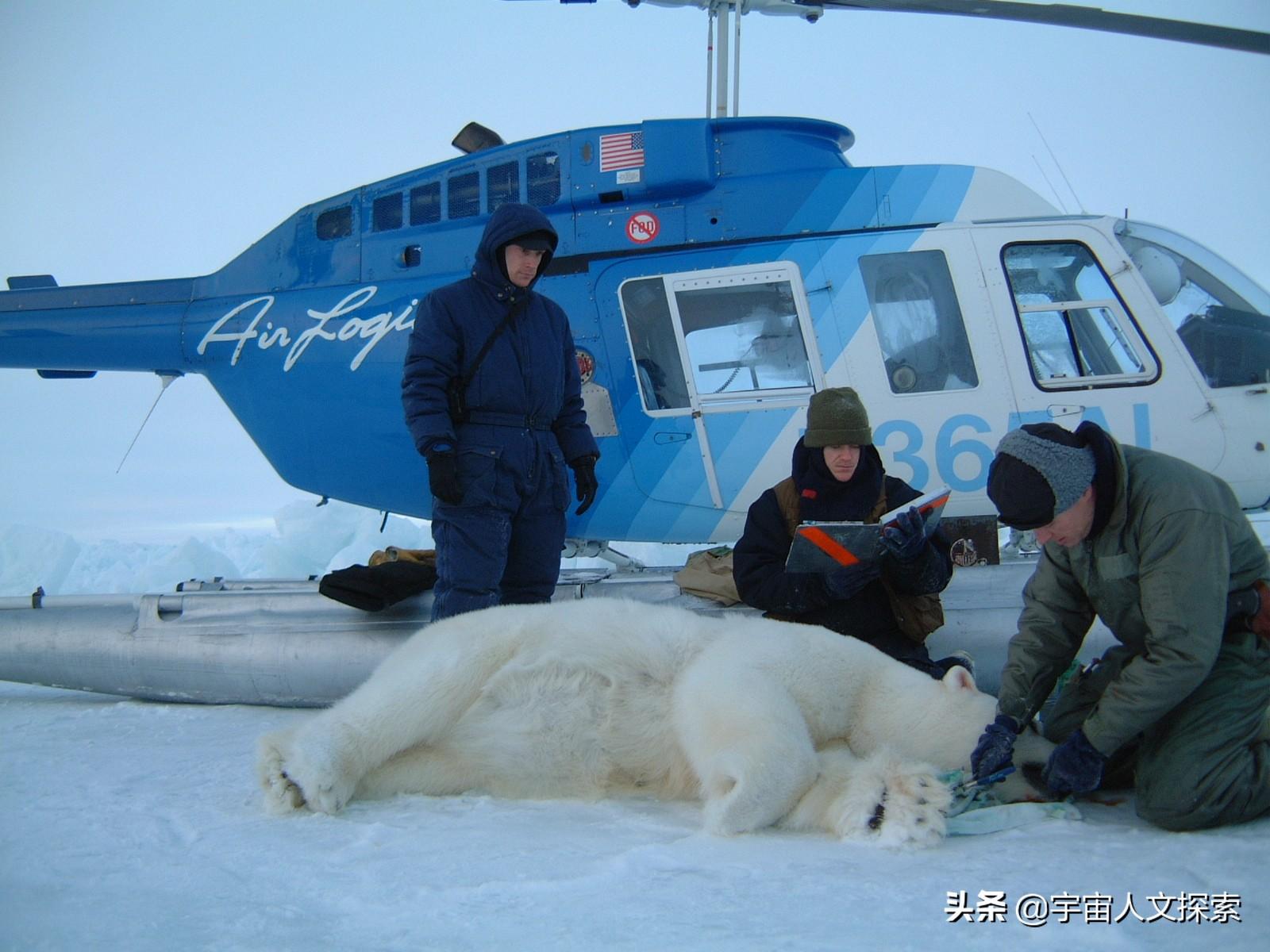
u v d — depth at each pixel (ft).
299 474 18.86
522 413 12.84
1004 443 8.14
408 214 18.22
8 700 15.44
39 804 9.11
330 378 18.17
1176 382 16.02
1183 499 7.79
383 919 6.23
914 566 11.08
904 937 5.86
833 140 18.25
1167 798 7.97
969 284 16.48
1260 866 7.07
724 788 8.07
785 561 12.00
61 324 20.12
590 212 17.46
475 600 12.52
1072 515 7.97
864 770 8.10
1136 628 8.47
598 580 14.83
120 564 37.99
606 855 7.54
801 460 12.01
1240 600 7.99
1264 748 8.04
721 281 16.84
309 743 8.78
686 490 16.90
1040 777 8.95
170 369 19.98
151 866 7.35
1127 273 16.42
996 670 13.19
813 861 7.34
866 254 16.72
